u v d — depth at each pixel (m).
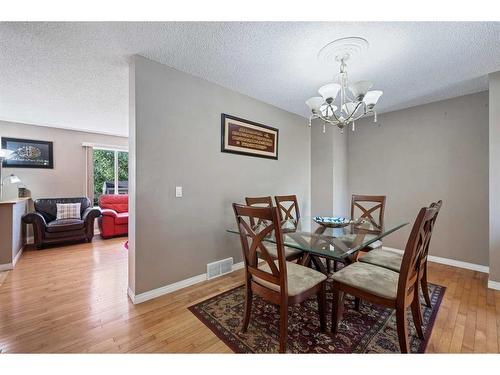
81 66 2.11
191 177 2.30
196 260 2.36
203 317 1.74
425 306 1.88
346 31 1.62
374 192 3.64
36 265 2.83
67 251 3.42
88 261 2.98
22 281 2.36
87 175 4.65
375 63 2.04
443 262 2.95
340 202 3.83
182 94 2.21
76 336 1.51
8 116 3.62
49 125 4.17
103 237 4.18
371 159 3.68
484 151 2.67
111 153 5.14
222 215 2.59
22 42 1.73
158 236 2.07
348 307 1.89
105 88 2.59
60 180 4.35
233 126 2.67
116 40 1.72
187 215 2.28
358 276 1.51
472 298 2.02
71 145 4.47
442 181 2.97
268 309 1.86
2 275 2.52
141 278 1.96
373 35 1.66
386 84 2.48
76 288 2.21
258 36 1.68
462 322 1.66
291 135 3.53
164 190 2.10
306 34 1.66
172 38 1.70
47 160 4.22
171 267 2.16
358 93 1.69
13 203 2.73
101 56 1.94
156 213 2.05
